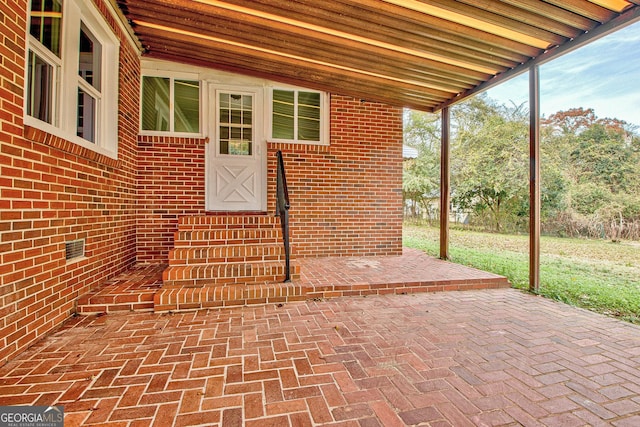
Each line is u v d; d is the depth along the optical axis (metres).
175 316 2.79
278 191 4.18
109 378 1.79
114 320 2.68
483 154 9.61
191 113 4.77
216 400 1.61
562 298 3.49
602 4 2.79
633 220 6.80
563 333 2.55
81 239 2.83
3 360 1.89
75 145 2.62
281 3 3.02
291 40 3.68
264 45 3.84
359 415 1.51
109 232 3.43
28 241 2.10
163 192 4.50
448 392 1.72
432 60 3.95
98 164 3.14
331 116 5.23
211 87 4.81
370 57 3.95
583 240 7.45
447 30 3.26
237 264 3.54
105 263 3.33
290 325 2.62
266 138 5.01
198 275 3.24
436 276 3.98
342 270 4.23
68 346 2.18
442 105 5.36
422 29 3.29
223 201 4.88
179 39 3.90
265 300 3.17
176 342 2.27
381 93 5.03
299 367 1.95
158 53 4.37
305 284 3.42
